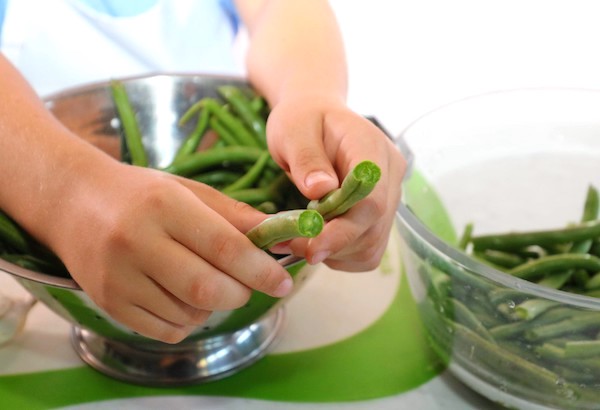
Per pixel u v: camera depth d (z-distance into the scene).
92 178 0.38
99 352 0.46
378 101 1.13
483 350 0.42
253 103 0.56
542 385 0.42
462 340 0.43
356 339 0.48
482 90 1.12
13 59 0.80
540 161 0.59
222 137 0.55
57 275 0.43
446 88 1.14
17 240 0.43
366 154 0.40
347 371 0.46
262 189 0.50
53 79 0.81
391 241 0.57
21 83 0.46
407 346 0.48
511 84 1.12
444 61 1.19
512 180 0.60
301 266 0.40
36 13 0.79
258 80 0.57
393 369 0.46
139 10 0.80
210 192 0.40
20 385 0.44
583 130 0.58
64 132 0.42
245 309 0.41
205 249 0.35
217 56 0.88
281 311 0.50
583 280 0.49
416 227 0.44
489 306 0.42
